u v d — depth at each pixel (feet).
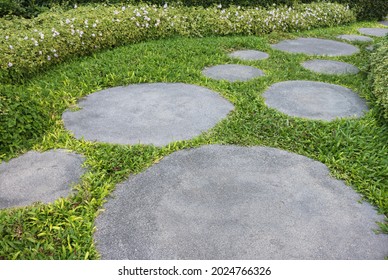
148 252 7.20
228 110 12.75
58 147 10.42
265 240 7.49
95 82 14.40
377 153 10.32
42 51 15.26
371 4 30.66
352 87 15.03
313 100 13.67
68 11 19.89
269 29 23.44
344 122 11.78
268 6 24.76
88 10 20.01
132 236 7.52
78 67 15.62
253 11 23.40
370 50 20.27
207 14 22.16
